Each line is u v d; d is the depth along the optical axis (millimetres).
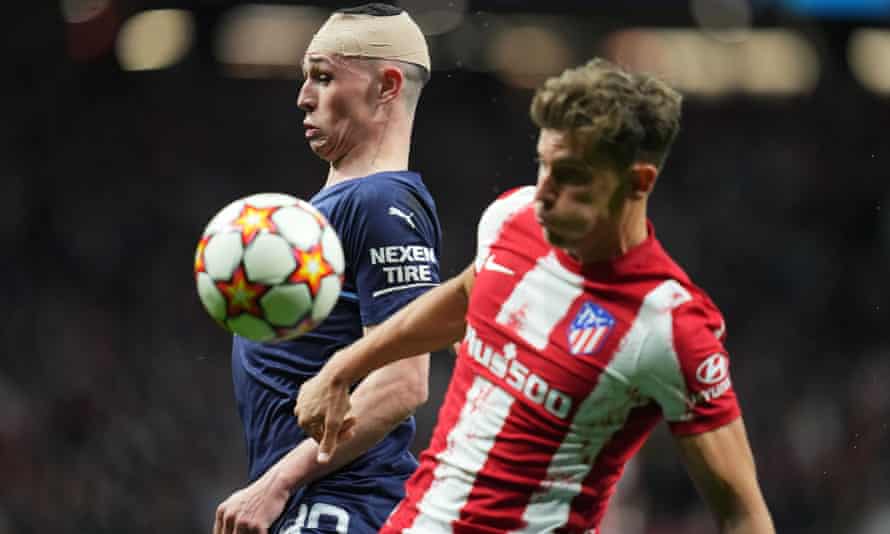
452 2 77688
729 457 12367
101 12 83250
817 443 64375
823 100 94438
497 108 90188
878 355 76438
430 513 13375
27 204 76688
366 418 15688
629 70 12422
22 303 68562
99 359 64750
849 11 85812
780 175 91062
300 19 86938
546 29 88438
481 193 86812
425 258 16344
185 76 86562
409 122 17328
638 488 52906
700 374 12266
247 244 14078
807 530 60781
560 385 12609
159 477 57500
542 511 12938
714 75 94500
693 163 91125
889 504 59438
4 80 81312
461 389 13406
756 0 85188
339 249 14570
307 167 86812
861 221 89625
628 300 12430
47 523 52812
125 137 82750
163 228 78375
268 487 15758
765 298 83250
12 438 55250
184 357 67125
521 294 12969
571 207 12117
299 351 16375
